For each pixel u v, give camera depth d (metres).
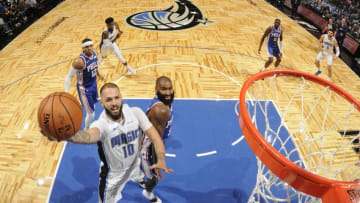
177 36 8.30
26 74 5.88
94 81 3.91
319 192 1.80
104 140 2.09
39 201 3.18
